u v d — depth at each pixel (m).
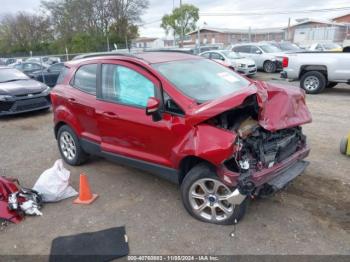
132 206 3.99
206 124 3.29
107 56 4.51
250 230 3.40
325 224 3.46
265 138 3.39
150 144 3.83
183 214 3.76
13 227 3.65
